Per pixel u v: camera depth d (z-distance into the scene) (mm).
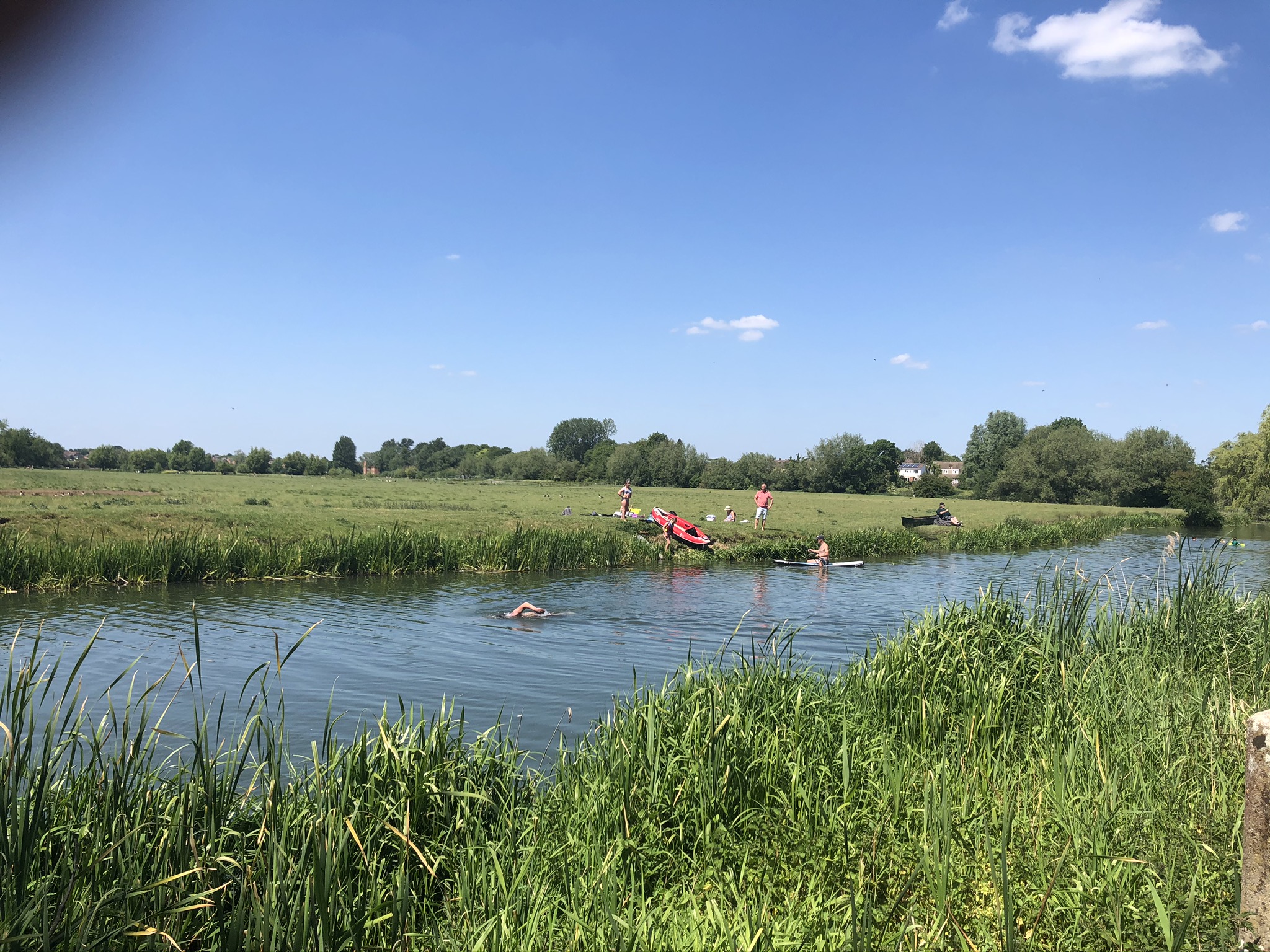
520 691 12602
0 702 4773
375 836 5828
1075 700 8445
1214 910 4605
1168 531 59906
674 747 7223
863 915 4570
